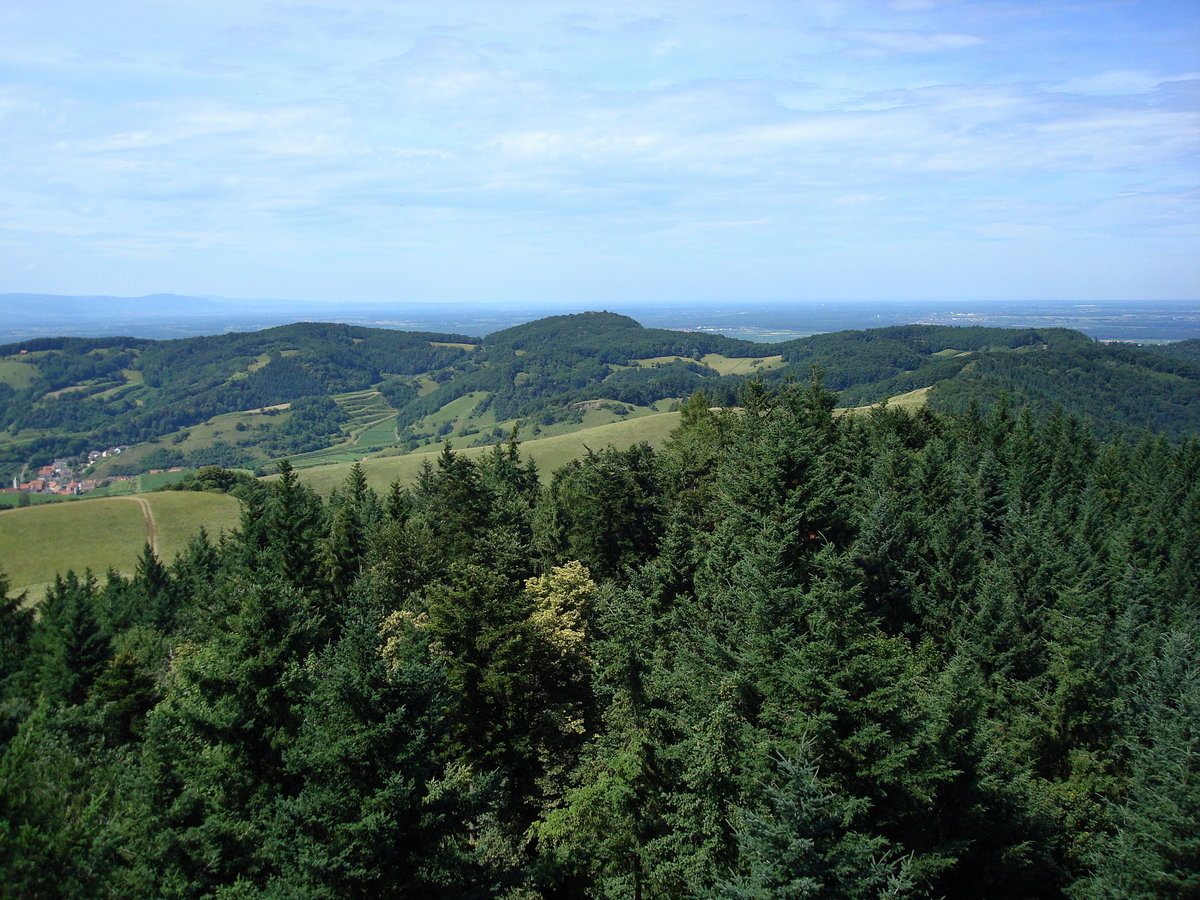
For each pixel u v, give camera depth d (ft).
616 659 91.81
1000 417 270.87
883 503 136.56
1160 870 80.28
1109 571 180.14
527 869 81.41
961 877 83.20
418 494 296.92
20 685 140.56
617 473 183.62
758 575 90.12
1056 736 112.47
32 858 54.39
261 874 65.67
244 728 75.82
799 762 61.11
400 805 64.90
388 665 86.12
